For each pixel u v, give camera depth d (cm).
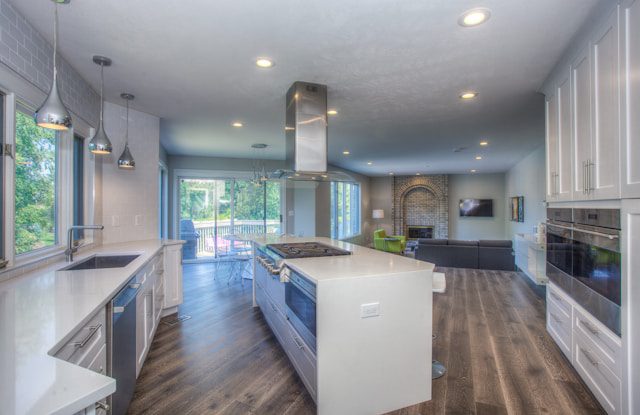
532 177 686
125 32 221
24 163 228
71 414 76
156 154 419
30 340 113
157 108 385
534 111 397
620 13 175
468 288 534
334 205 958
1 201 200
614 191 185
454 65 271
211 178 776
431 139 557
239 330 351
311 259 269
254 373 262
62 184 279
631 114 167
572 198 244
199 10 195
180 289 404
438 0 186
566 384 245
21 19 205
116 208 373
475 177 1111
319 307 201
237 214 797
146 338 273
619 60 177
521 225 803
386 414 214
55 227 274
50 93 173
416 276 225
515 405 220
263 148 655
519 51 246
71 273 217
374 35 224
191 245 767
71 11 198
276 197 824
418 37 226
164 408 217
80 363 136
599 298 208
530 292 509
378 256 284
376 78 297
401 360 220
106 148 265
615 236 186
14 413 71
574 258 250
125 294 201
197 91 329
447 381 251
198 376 257
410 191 1186
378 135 528
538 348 308
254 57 256
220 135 533
